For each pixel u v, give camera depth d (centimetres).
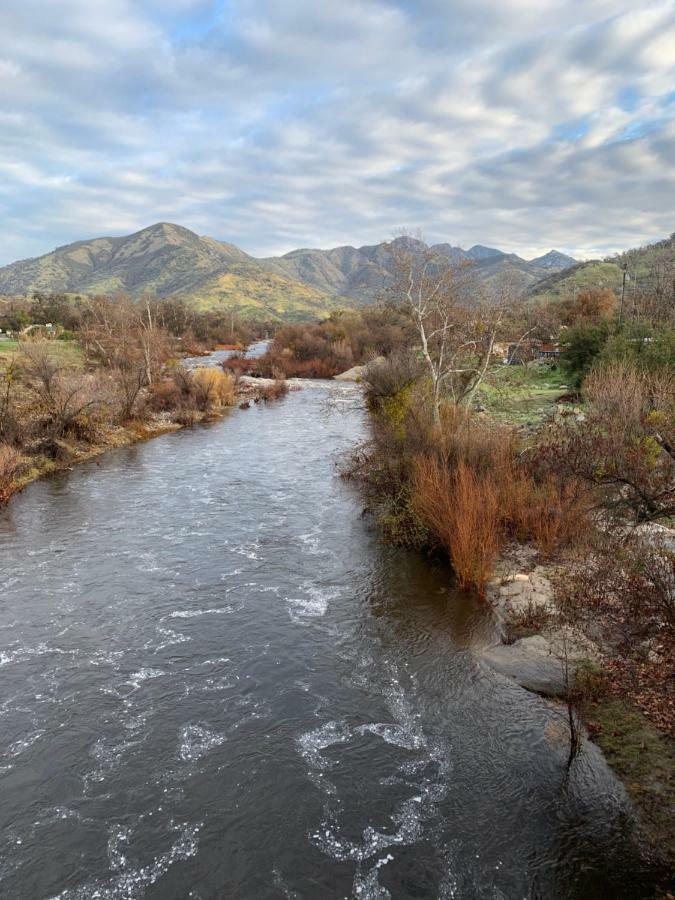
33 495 2120
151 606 1290
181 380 4253
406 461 1838
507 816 714
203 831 713
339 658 1081
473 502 1380
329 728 892
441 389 2691
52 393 2905
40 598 1324
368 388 3000
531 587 1254
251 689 993
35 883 648
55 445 2589
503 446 1698
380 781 783
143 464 2625
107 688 996
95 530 1769
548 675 967
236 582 1409
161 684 1008
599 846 660
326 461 2686
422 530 1570
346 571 1462
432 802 744
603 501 1431
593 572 1241
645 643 1002
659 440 1302
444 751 834
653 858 635
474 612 1219
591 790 733
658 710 847
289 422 3794
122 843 698
